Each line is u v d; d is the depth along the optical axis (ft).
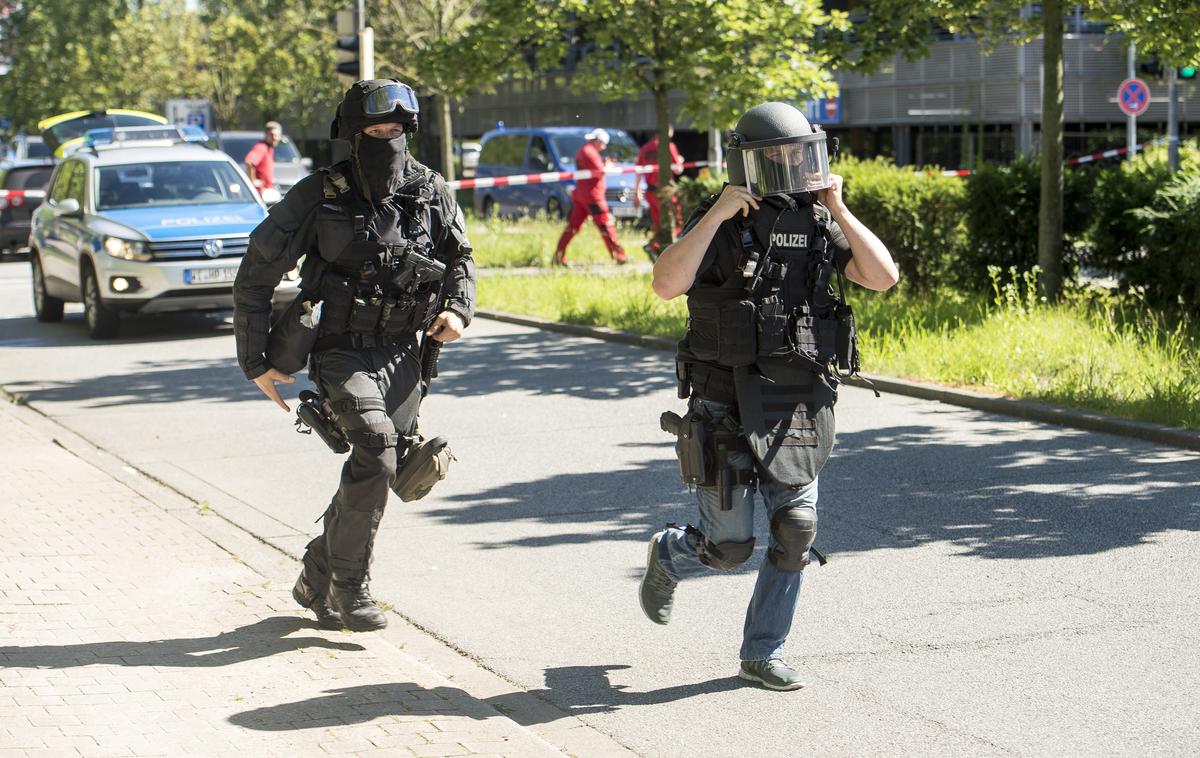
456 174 156.15
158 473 33.22
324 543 20.76
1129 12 49.85
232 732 16.72
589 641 21.35
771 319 17.57
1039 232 52.11
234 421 39.91
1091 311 48.75
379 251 19.34
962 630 21.39
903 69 124.88
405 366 20.21
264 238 19.19
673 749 17.20
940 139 124.67
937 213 56.90
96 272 57.67
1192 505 28.40
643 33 69.36
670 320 55.26
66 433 37.81
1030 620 21.77
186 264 57.41
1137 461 32.42
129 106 195.52
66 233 60.85
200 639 20.36
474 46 71.05
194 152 64.08
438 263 19.65
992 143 120.26
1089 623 21.57
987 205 54.85
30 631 20.51
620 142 113.70
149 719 17.08
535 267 80.84
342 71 60.70
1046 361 41.96
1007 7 54.08
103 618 21.25
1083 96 116.47
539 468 33.17
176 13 197.06
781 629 19.06
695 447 17.93
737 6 65.57
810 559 18.83
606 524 28.22
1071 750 16.96
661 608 19.98
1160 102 114.42
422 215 19.71
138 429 38.86
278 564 24.82
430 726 17.06
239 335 19.75
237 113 190.80
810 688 19.16
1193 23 48.44
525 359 50.37
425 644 21.31
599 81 71.67
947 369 42.45
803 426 17.76
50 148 116.98
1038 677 19.39
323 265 19.57
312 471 33.37
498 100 177.58
